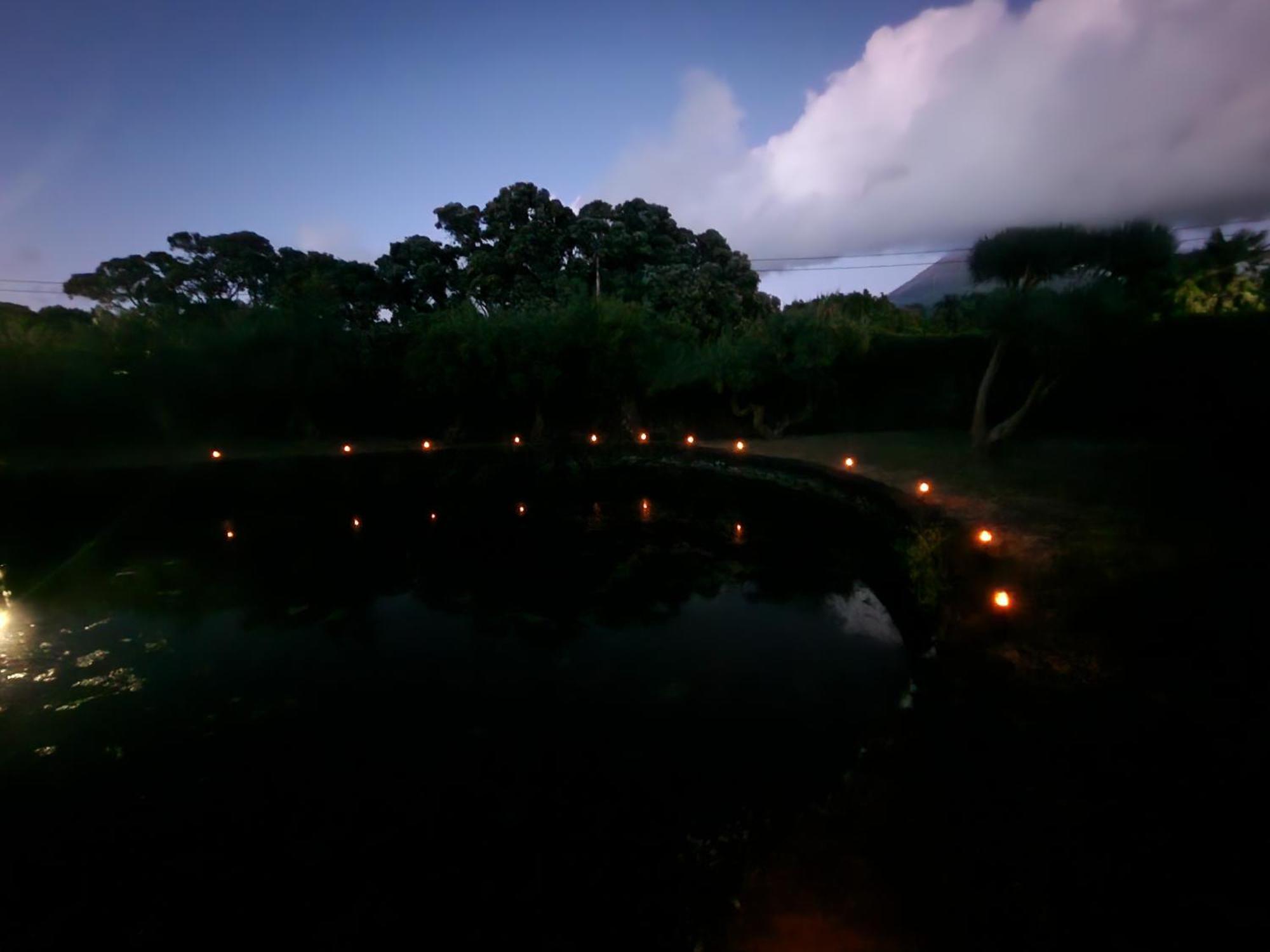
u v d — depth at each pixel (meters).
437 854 2.85
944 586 4.58
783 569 6.71
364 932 2.44
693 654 4.81
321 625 5.64
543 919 2.42
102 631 5.55
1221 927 1.82
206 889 2.71
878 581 6.09
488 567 7.15
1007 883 2.03
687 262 25.19
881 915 1.96
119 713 4.20
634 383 15.05
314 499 10.82
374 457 13.47
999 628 3.81
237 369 14.41
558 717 4.00
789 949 1.87
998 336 9.06
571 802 3.16
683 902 2.40
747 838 2.72
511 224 25.12
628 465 12.52
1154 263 7.79
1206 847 2.12
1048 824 2.27
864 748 2.95
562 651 4.96
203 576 7.04
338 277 25.19
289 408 15.31
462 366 14.71
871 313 17.66
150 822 3.17
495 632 5.38
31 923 2.58
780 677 4.36
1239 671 3.13
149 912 2.61
